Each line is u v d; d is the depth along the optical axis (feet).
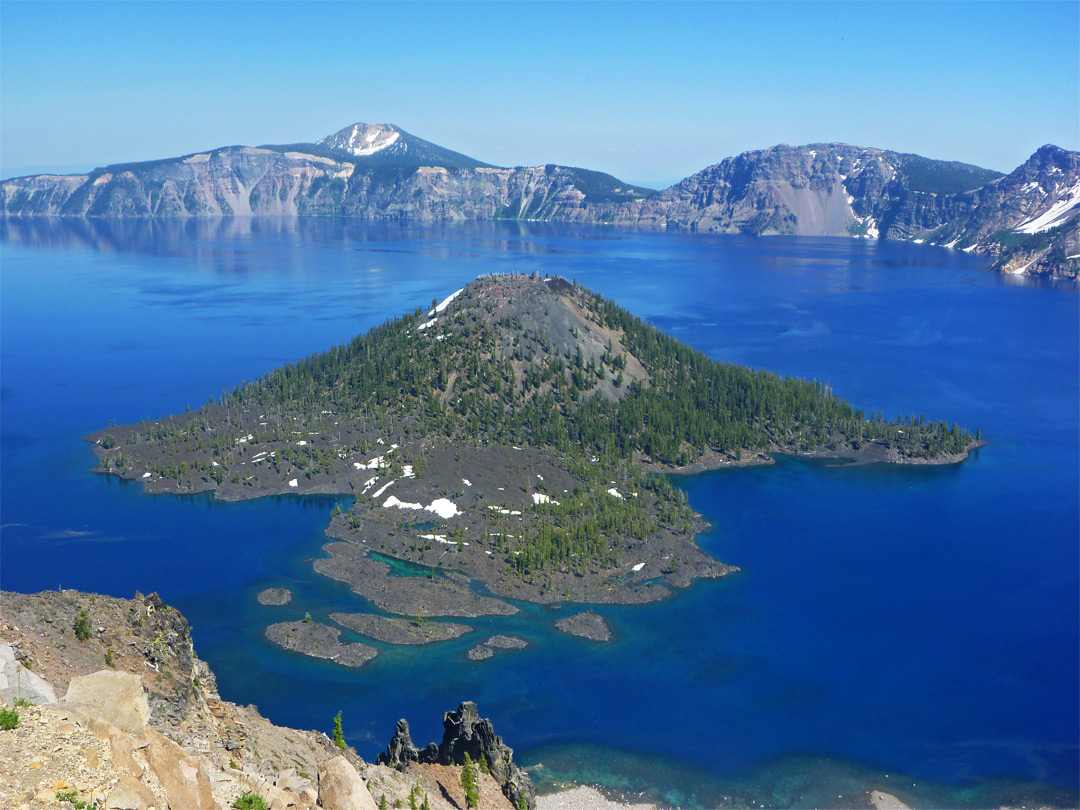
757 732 507.71
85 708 185.78
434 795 338.75
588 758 478.18
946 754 491.72
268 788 214.28
